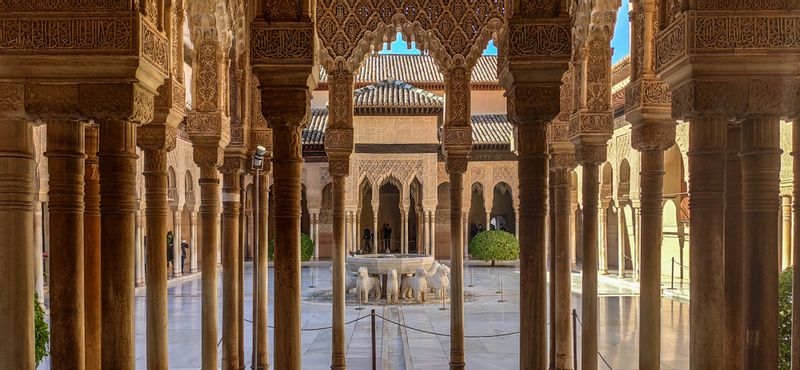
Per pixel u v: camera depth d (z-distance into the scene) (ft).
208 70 21.98
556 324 24.12
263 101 15.08
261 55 14.93
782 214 37.76
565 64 14.51
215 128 22.00
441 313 45.96
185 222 83.35
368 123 84.12
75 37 12.34
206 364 22.40
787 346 16.84
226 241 24.52
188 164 72.79
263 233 26.58
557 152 24.53
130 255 13.35
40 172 41.55
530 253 14.88
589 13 21.59
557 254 24.20
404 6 25.04
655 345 17.10
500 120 99.09
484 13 24.80
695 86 12.36
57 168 12.82
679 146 53.52
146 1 12.90
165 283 17.22
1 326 12.30
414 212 105.29
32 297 12.69
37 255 41.45
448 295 54.13
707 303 12.71
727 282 14.44
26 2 12.29
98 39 12.34
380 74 102.89
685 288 52.34
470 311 47.50
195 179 74.69
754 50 12.17
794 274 12.76
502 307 49.52
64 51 12.30
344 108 25.80
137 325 40.14
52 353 13.08
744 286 13.06
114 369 13.17
